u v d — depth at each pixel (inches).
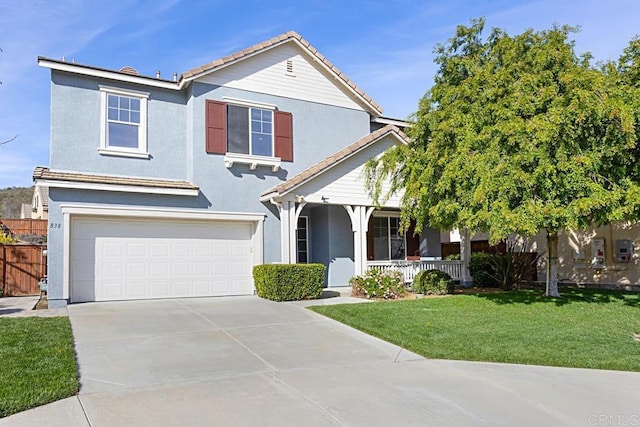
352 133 685.9
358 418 200.5
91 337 341.7
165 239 548.1
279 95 628.7
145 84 561.3
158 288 540.4
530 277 740.0
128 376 257.6
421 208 504.7
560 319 423.2
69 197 491.5
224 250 581.9
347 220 664.4
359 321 403.9
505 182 406.6
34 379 237.9
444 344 334.6
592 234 693.9
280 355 306.3
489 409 212.7
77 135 523.5
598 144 423.8
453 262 693.9
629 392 236.5
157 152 568.7
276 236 607.8
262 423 193.9
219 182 576.7
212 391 235.0
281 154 620.4
